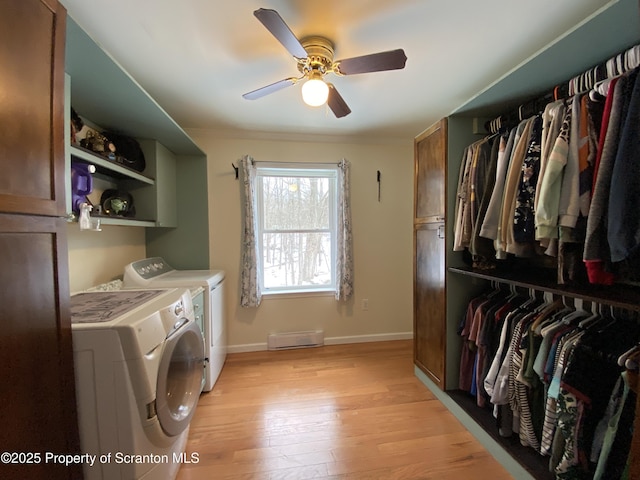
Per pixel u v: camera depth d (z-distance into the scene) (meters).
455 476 1.37
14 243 0.72
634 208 0.84
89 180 1.50
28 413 0.76
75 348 0.99
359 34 1.41
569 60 1.28
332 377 2.34
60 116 0.87
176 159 2.71
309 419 1.80
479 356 1.73
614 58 1.09
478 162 1.73
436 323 2.04
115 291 1.65
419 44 1.50
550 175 1.12
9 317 0.70
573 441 1.07
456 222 1.87
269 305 2.92
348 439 1.62
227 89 1.96
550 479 1.21
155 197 2.25
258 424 1.75
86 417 1.01
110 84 1.46
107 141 1.74
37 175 0.79
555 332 1.26
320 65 1.46
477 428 1.61
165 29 1.35
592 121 1.09
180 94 2.03
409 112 2.39
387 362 2.61
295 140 2.92
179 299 1.44
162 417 1.12
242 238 2.81
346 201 2.94
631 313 1.22
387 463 1.45
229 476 1.37
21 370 0.74
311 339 2.96
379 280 3.14
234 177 2.82
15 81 0.72
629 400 0.92
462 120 1.91
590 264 1.01
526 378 1.34
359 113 2.40
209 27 1.34
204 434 1.66
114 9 1.22
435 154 2.05
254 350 2.89
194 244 2.77
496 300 1.79
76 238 1.70
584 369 1.07
